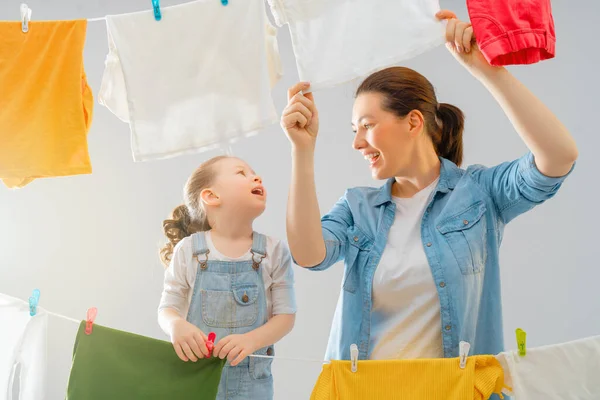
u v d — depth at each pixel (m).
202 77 1.56
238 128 1.55
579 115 2.76
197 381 1.47
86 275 2.73
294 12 1.51
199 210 1.72
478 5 1.39
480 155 2.76
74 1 2.79
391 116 1.55
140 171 2.78
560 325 2.69
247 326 1.58
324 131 2.81
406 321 1.51
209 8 1.56
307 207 1.49
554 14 2.82
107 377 1.49
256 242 1.64
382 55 1.47
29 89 1.58
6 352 1.58
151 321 2.71
